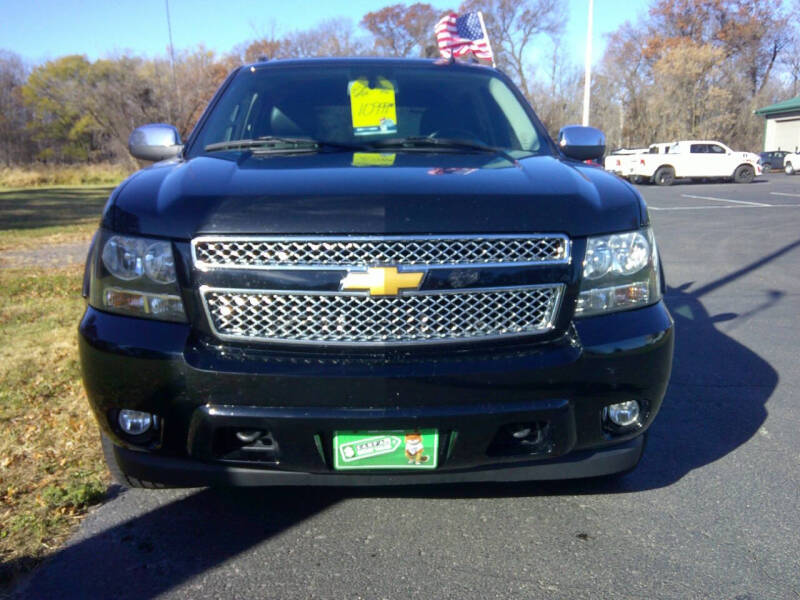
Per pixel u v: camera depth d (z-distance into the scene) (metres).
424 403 2.47
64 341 5.55
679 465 3.51
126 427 2.62
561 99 46.34
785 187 26.19
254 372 2.44
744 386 4.66
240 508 3.08
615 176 3.14
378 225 2.49
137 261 2.58
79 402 4.25
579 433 2.64
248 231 2.49
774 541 2.83
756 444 3.76
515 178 2.83
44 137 51.44
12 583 2.56
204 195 2.62
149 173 3.00
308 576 2.60
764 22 54.19
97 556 2.72
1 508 3.06
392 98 3.92
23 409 4.14
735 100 46.31
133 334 2.54
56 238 12.61
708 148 28.88
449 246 2.53
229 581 2.57
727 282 8.16
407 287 2.49
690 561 2.70
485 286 2.55
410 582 2.56
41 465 3.45
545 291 2.62
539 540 2.84
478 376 2.48
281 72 4.13
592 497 3.18
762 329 6.10
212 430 2.49
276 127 3.75
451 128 3.79
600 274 2.68
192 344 2.52
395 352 2.54
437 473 2.65
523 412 2.53
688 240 11.76
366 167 2.94
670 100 44.94
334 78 4.05
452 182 2.72
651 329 2.71
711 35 53.25
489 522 2.96
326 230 2.48
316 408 2.46
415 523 2.96
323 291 2.49
